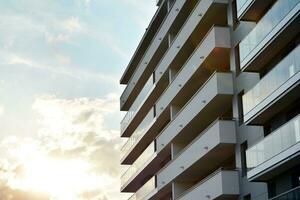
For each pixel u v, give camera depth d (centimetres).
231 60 3169
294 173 2534
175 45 4003
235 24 3195
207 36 3294
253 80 2914
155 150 4553
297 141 2281
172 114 4134
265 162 2544
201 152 3328
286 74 2412
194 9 3584
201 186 3281
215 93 3114
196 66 3503
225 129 3038
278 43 2591
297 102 2527
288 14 2416
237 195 2945
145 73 5109
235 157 3192
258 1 2741
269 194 2689
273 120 2719
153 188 4516
